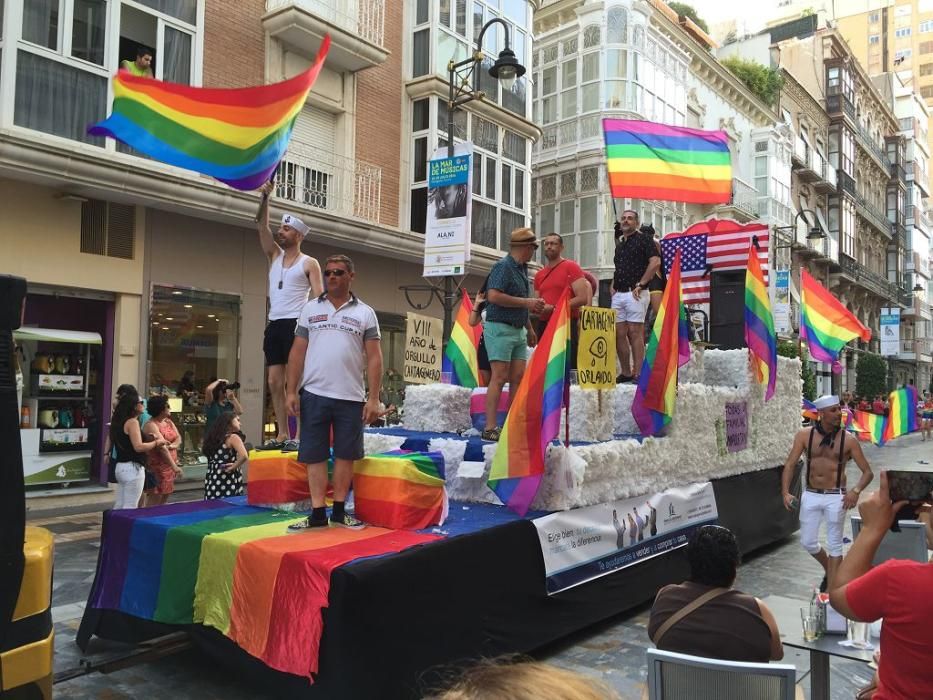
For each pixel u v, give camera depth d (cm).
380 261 1498
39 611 258
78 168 952
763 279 759
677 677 255
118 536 469
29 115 952
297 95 527
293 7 1201
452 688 98
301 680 360
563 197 2294
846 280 4144
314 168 1336
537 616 453
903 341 5888
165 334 1126
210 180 1102
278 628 366
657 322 607
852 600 233
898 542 398
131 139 539
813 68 4144
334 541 397
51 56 971
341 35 1288
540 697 88
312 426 428
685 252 960
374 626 346
